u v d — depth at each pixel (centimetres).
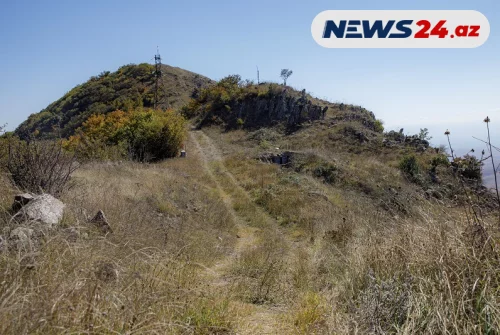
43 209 502
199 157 2695
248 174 2036
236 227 1120
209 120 4303
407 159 2089
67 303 254
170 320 287
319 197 1455
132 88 6675
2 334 217
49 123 4859
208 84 7612
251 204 1436
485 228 338
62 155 785
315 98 4512
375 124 3581
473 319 279
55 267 298
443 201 423
